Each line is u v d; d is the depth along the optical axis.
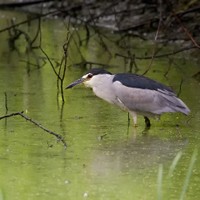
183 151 12.50
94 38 23.11
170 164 11.82
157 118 13.98
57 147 12.64
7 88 16.83
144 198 10.38
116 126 14.00
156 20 22.53
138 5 23.95
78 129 13.71
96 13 25.02
